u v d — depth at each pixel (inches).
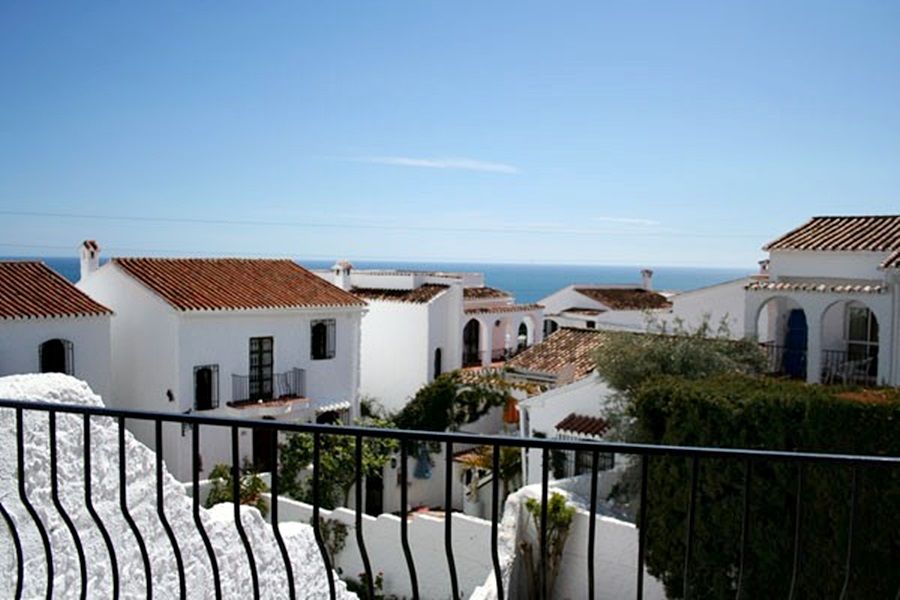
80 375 923.4
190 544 365.4
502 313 1558.8
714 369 778.2
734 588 568.1
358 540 167.9
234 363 1040.2
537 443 147.3
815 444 541.3
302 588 456.8
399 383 1392.7
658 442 625.0
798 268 952.9
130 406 1036.5
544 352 1101.1
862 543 522.3
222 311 1008.2
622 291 1779.0
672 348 798.5
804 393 567.8
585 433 800.9
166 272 1085.1
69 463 306.7
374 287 1513.3
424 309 1368.1
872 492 520.1
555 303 1747.0
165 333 995.3
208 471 997.8
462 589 680.4
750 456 142.2
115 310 1050.7
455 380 1171.9
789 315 1011.9
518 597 652.7
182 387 986.1
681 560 589.3
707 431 581.6
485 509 942.4
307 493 914.7
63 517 179.2
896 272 816.3
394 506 991.6
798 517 159.8
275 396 1085.8
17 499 280.7
